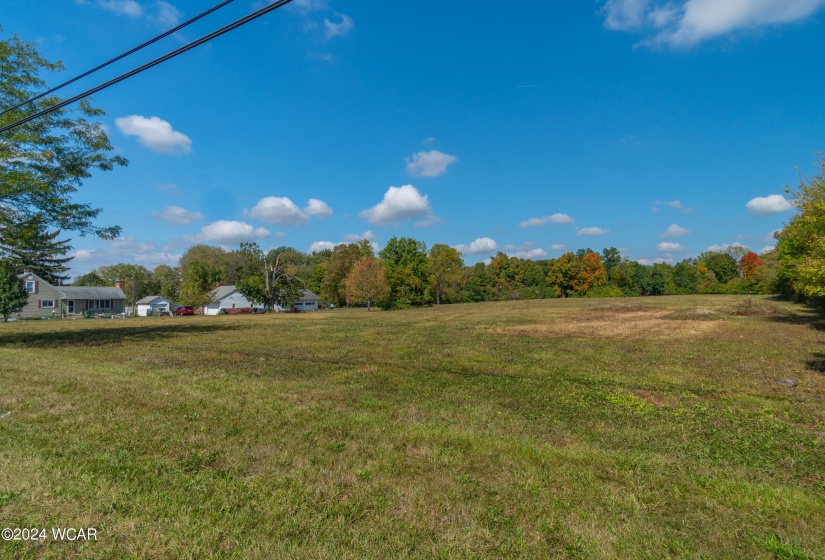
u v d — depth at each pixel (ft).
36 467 14.08
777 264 104.42
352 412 21.50
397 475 13.97
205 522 10.95
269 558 9.53
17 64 48.19
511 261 315.58
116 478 13.44
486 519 11.32
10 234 50.21
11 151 47.29
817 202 66.64
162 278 300.61
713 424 20.74
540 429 19.36
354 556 9.63
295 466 14.57
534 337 64.85
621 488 13.32
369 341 59.72
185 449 15.97
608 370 36.22
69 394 24.68
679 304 156.87
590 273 278.05
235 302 221.46
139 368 35.04
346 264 227.61
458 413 21.83
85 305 188.34
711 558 9.82
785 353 46.52
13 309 124.57
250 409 21.84
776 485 13.82
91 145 53.42
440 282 229.04
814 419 21.76
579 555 9.85
